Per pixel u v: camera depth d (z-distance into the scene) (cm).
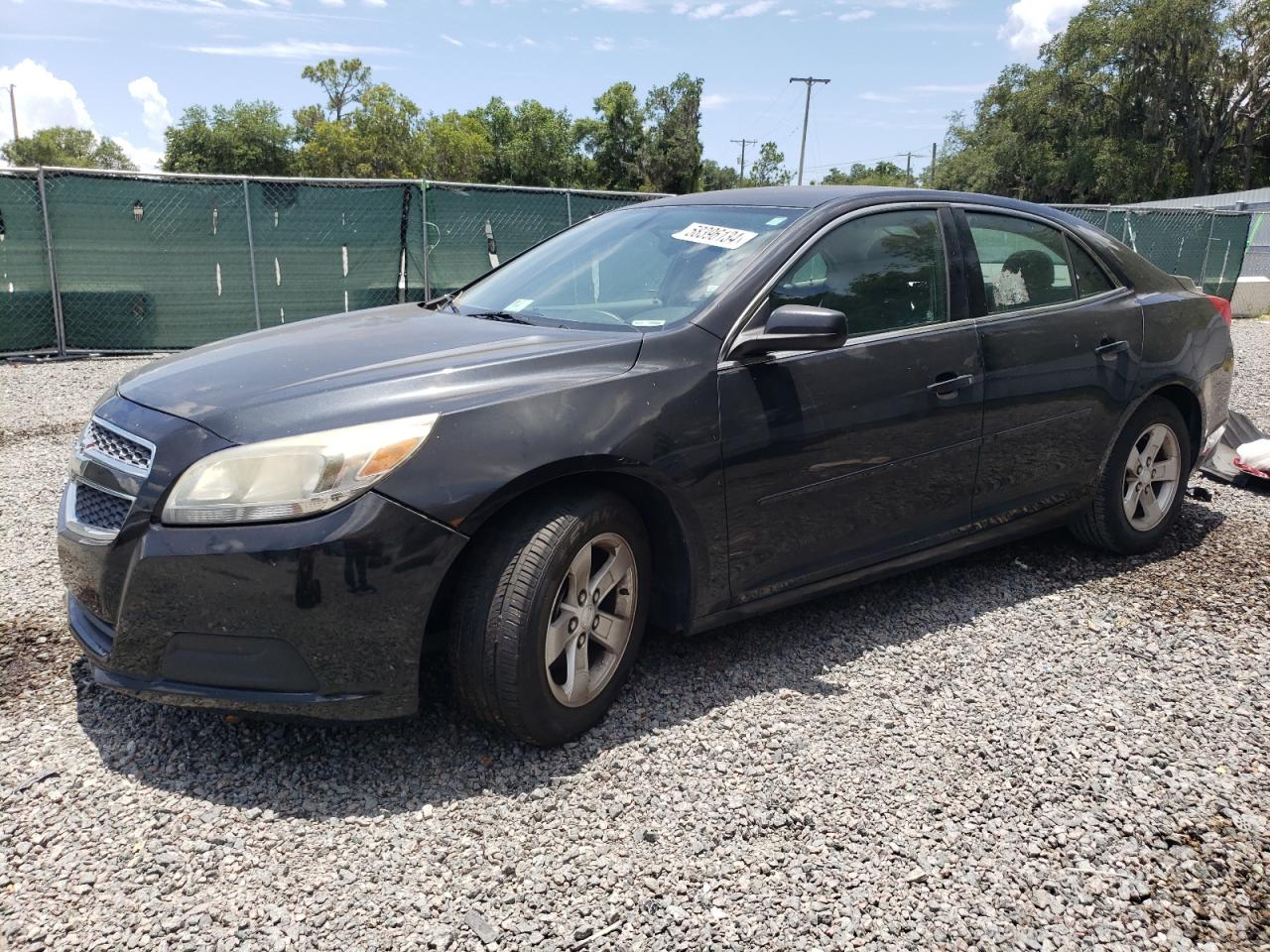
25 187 1009
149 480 249
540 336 306
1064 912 222
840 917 218
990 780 272
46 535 462
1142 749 291
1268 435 618
